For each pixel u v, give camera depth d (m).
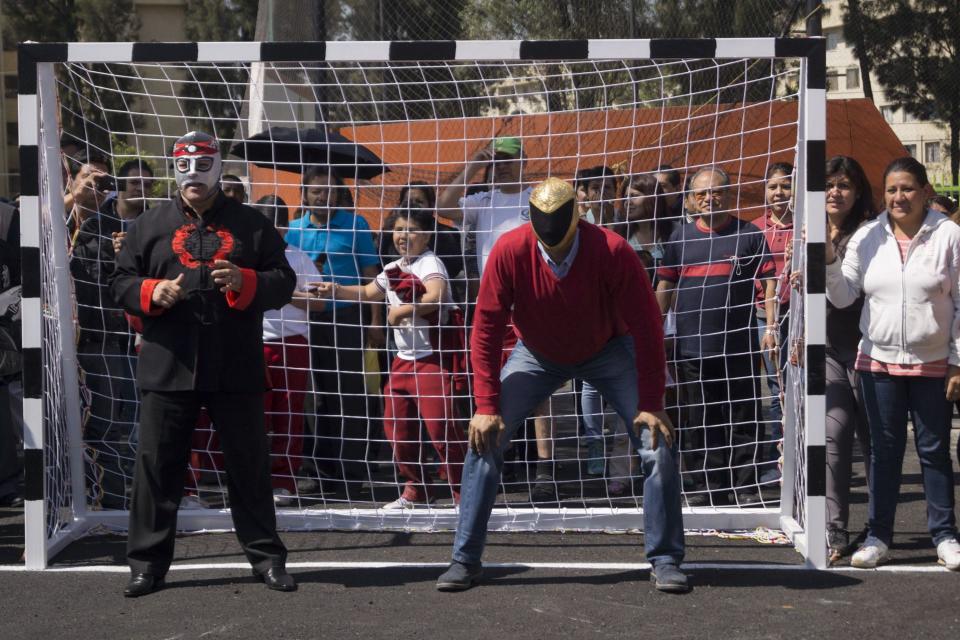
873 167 8.92
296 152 6.33
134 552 4.25
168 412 4.20
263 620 3.90
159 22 26.97
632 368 4.27
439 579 4.26
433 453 6.16
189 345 4.12
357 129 7.80
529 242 3.99
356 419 6.22
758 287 6.00
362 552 4.90
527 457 5.96
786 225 5.62
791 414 5.13
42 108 4.84
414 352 5.54
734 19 10.11
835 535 4.75
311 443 6.27
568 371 4.30
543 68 7.95
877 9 17.14
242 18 26.52
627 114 7.70
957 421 8.43
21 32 24.94
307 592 4.24
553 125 7.68
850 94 18.11
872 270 4.50
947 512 4.53
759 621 3.85
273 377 5.74
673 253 5.77
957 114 17.17
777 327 5.33
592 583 4.34
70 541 5.10
